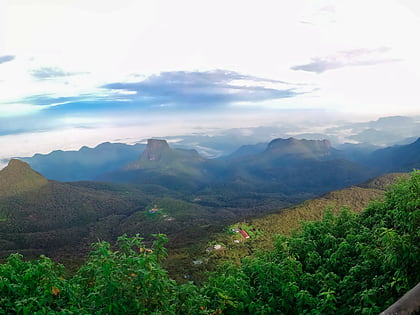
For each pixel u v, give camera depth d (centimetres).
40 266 545
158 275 509
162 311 510
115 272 482
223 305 612
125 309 464
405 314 217
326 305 619
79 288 596
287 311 677
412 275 610
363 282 691
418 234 625
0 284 513
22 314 496
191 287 614
